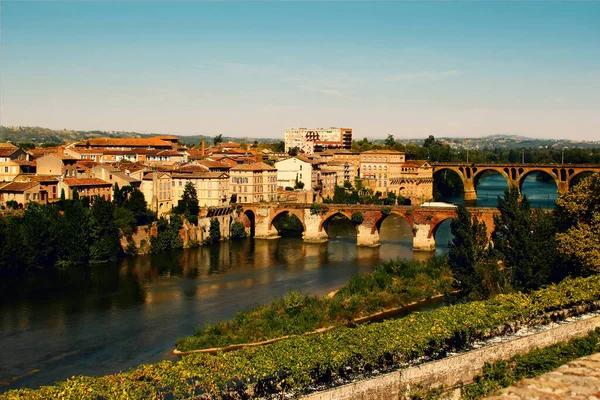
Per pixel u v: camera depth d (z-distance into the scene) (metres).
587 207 131.75
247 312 128.50
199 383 74.38
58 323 126.75
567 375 22.89
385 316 130.12
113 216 199.50
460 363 86.25
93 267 182.62
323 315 124.75
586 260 118.12
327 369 82.50
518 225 132.50
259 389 79.25
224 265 187.50
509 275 135.75
